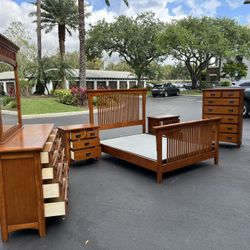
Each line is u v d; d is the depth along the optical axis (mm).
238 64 28297
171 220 2748
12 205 2422
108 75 28500
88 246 2344
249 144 5988
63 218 2830
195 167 4488
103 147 5109
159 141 3721
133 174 4207
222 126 5832
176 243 2355
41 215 2480
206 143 4426
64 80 19344
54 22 21625
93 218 2820
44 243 2412
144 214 2887
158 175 3797
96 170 4426
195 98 20562
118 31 24922
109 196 3377
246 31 23594
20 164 2375
